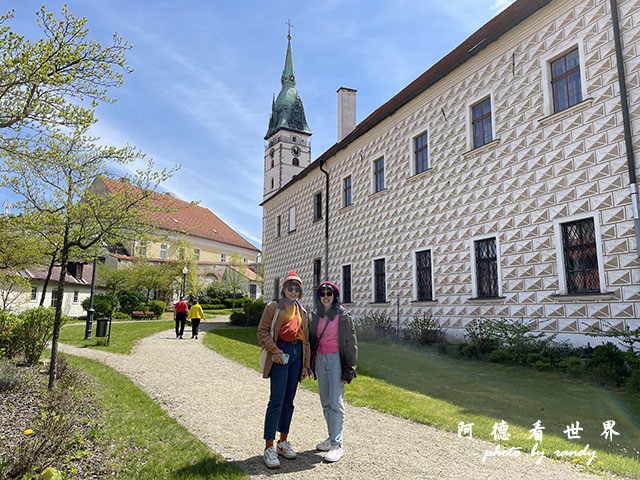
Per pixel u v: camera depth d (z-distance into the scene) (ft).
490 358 35.94
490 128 44.06
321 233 79.87
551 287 35.86
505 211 40.75
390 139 59.98
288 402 14.67
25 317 31.07
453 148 48.06
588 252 33.76
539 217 37.40
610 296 31.35
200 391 25.07
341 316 15.65
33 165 23.20
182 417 19.40
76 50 18.86
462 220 46.03
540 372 30.78
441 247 48.78
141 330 70.49
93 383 25.82
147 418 18.48
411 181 55.06
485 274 43.06
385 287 59.26
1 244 37.47
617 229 31.42
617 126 32.04
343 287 70.64
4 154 21.27
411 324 50.80
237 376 30.12
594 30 34.19
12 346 30.27
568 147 35.45
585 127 34.22
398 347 47.11
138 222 25.61
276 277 99.30
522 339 35.76
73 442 14.65
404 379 28.76
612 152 32.22
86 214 24.03
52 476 11.14
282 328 14.75
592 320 32.55
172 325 84.43
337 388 15.07
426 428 17.78
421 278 52.60
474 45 52.70
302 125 248.11
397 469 13.29
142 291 128.16
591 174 33.53
